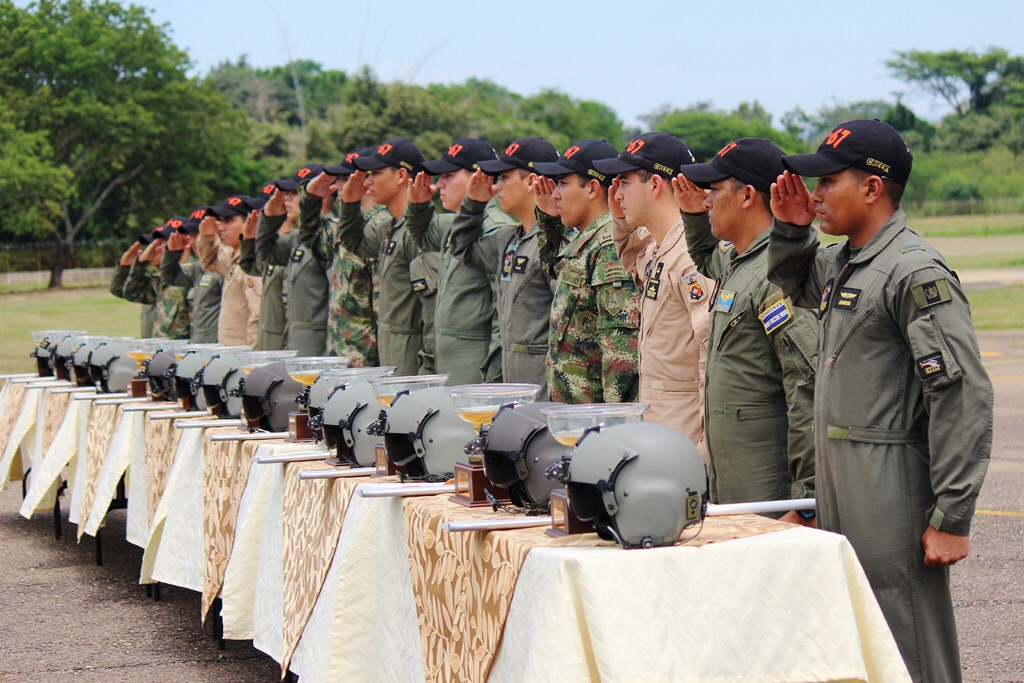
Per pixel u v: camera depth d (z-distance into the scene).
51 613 6.17
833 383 3.21
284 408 5.30
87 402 7.41
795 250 3.40
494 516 3.35
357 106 39.91
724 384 3.64
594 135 57.78
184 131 47.97
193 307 9.95
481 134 41.88
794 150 51.91
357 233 6.93
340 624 3.95
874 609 2.91
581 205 4.70
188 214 49.88
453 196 6.06
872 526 3.13
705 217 3.91
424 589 3.57
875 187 3.17
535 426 3.33
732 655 2.77
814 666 2.81
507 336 5.40
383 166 6.61
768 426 3.60
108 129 45.81
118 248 50.16
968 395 2.99
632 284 4.42
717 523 3.15
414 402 3.99
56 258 45.66
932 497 3.13
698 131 53.59
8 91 45.28
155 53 47.28
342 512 4.10
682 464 2.86
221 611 5.07
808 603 2.84
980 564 6.15
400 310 6.71
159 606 6.28
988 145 42.72
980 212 37.47
